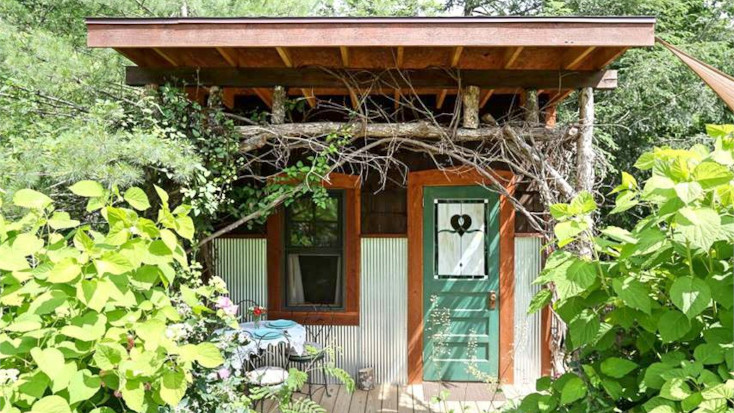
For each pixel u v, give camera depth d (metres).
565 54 3.49
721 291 1.86
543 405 2.22
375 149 4.91
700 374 1.77
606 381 2.04
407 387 4.84
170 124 3.49
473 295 4.95
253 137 3.66
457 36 3.04
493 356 4.92
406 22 3.04
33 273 2.00
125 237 2.10
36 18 6.16
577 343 2.07
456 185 4.89
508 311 4.90
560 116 7.27
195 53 3.49
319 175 3.78
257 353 3.97
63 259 1.96
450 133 3.70
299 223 5.04
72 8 6.20
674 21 7.54
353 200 4.95
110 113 3.24
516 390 4.26
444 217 4.95
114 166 2.95
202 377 2.78
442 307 4.96
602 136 6.73
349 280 4.98
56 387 1.77
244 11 6.50
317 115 4.85
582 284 2.00
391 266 4.98
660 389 1.88
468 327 4.96
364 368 4.90
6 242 2.08
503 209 4.88
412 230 4.93
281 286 4.99
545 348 4.88
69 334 1.83
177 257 2.21
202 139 3.46
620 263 2.11
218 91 3.65
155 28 3.09
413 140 3.76
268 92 4.26
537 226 4.02
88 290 1.90
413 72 3.65
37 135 3.69
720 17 7.81
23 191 2.17
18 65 3.89
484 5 10.35
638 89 7.04
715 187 1.92
